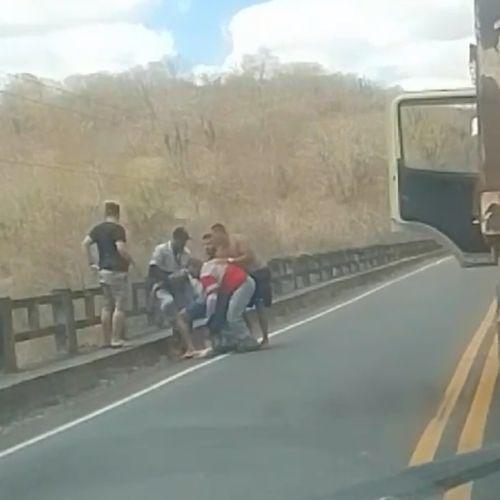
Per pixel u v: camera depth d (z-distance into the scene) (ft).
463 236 36.73
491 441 29.25
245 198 234.58
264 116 278.67
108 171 189.67
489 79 31.22
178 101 251.60
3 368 42.24
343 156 264.11
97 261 51.83
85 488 25.57
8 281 102.68
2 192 144.15
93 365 46.44
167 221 160.56
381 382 41.68
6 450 31.17
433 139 36.86
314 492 24.13
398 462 27.22
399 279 123.44
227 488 24.93
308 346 55.62
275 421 33.81
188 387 42.55
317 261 102.27
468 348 51.67
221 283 53.88
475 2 31.40
